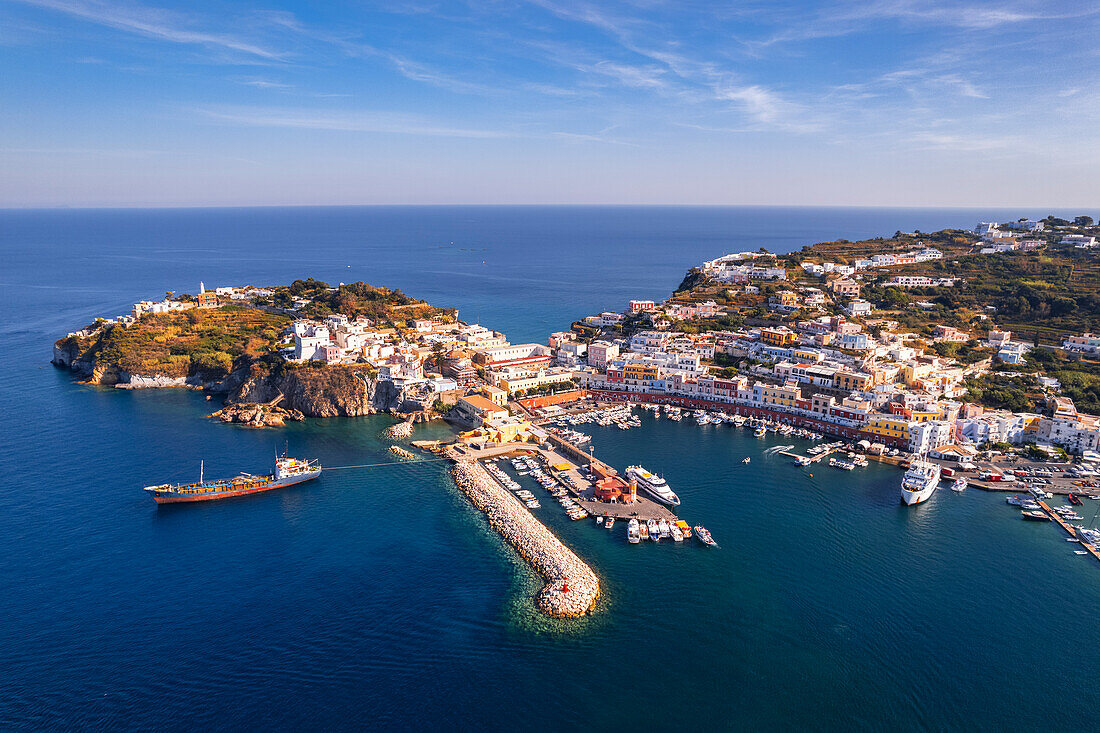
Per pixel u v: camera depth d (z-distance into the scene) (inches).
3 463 7332.7
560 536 5959.6
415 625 4658.0
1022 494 6909.5
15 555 5482.3
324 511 6392.7
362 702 3969.0
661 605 4945.9
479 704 3976.4
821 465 7667.3
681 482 7116.1
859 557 5625.0
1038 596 5113.2
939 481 7273.6
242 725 3789.4
